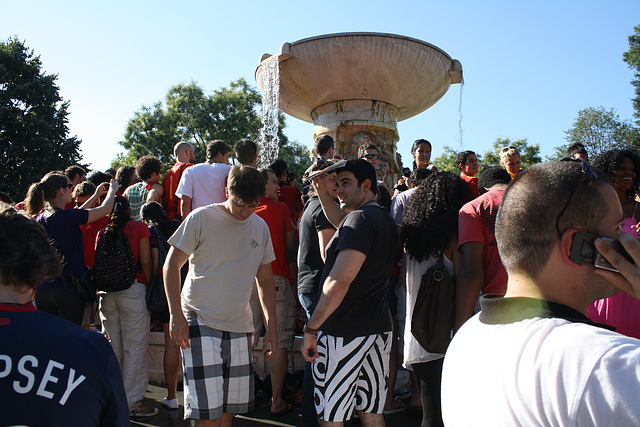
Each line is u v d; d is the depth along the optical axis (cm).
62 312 376
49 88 2827
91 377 123
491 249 266
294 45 756
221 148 480
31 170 2694
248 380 291
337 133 829
